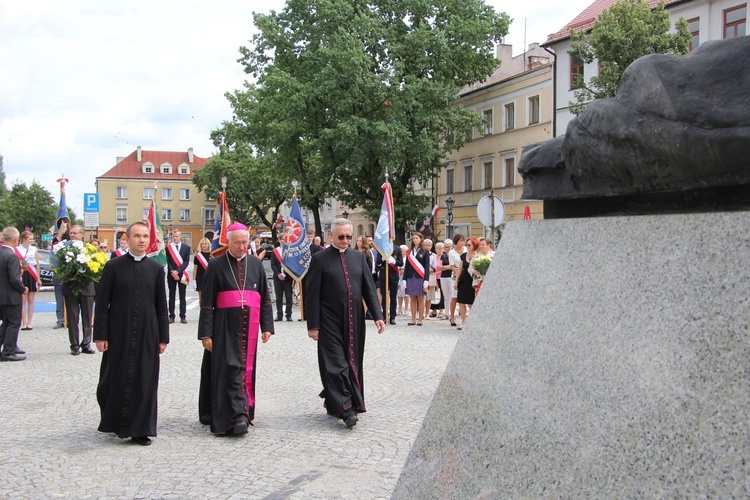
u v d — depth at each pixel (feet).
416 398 24.47
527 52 137.08
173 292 50.42
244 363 20.47
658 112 6.46
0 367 31.63
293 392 25.80
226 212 51.78
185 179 320.09
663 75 6.54
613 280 6.54
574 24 101.91
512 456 6.94
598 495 5.86
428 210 150.20
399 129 103.30
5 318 33.42
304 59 108.47
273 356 34.35
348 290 21.49
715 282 5.61
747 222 5.55
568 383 6.60
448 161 142.51
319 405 23.65
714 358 5.40
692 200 6.41
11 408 23.22
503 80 124.67
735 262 5.51
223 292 20.63
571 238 7.28
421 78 111.55
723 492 4.99
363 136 104.27
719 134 5.82
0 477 15.89
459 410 8.00
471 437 7.61
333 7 105.19
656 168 6.53
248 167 202.08
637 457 5.67
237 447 18.45
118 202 312.71
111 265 19.17
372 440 19.03
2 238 33.73
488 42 115.65
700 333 5.57
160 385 27.12
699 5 81.82
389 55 108.58
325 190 115.75
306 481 15.52
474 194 134.62
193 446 18.58
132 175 315.37
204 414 21.03
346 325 21.43
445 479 7.73
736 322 5.34
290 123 108.17
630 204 7.13
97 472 16.26
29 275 46.06
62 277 35.19
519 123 121.08
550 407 6.71
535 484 6.54
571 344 6.73
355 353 21.42
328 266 21.66
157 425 20.98
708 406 5.31
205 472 16.24
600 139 7.13
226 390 19.79
